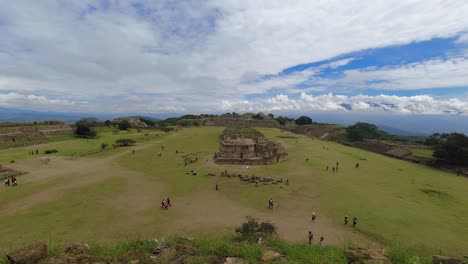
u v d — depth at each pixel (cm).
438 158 6769
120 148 7688
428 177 5300
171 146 8281
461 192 4272
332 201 3544
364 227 2733
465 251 2259
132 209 3089
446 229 2719
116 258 821
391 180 4841
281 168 5506
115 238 2302
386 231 2634
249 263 795
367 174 5225
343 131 12431
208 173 4950
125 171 5038
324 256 879
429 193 4141
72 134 10156
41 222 2631
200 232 2473
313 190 4028
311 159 6538
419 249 2275
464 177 5516
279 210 3206
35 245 806
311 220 2916
